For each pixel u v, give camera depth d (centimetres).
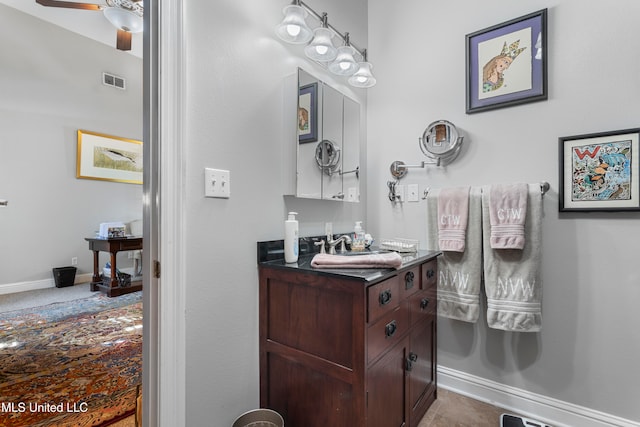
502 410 162
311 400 118
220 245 119
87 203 443
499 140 167
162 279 103
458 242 162
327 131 171
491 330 169
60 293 379
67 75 422
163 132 103
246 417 121
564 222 150
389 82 206
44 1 288
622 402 138
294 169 148
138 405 126
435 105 187
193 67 110
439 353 186
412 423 141
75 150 431
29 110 393
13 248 383
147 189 107
